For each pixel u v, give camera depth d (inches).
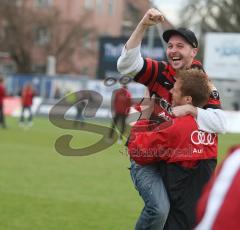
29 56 2800.2
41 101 1748.3
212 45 1791.3
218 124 245.9
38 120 1594.5
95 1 3435.0
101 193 523.2
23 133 1149.7
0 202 466.9
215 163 253.6
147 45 1951.3
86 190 535.2
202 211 133.7
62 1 3240.7
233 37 1771.7
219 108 249.1
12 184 550.3
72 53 2896.2
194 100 244.8
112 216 434.0
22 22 2770.7
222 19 2849.4
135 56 257.9
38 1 3102.9
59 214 433.4
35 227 392.8
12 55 2785.4
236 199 129.4
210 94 249.9
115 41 2078.0
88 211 447.8
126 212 449.4
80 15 3154.5
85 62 3073.3
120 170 673.6
